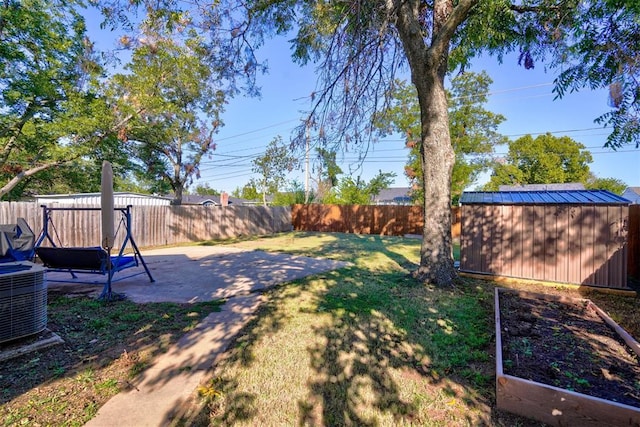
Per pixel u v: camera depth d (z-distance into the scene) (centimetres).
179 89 1143
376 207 1545
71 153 1173
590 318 350
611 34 376
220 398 209
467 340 294
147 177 1800
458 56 617
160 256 860
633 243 601
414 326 331
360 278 557
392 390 218
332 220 1680
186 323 346
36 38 1103
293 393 215
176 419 188
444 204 509
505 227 563
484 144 1788
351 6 432
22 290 284
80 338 305
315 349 279
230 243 1191
